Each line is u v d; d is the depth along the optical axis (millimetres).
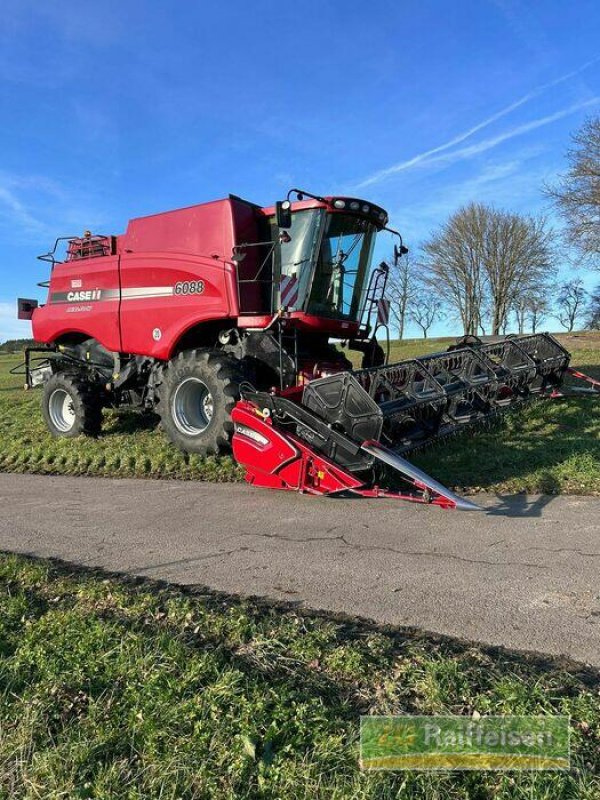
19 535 5496
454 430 7004
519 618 3391
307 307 7559
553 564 4141
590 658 2945
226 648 3139
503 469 6555
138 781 2193
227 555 4668
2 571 4379
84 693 2725
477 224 35688
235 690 2662
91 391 9883
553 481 6027
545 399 9352
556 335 23000
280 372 7152
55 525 5773
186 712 2527
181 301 8250
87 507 6414
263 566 4391
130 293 8977
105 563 4625
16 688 2781
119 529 5535
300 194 7113
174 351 8562
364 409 5473
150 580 4215
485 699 2566
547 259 35156
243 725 2424
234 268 7656
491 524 5051
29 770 2268
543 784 2127
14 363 39469
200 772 2207
